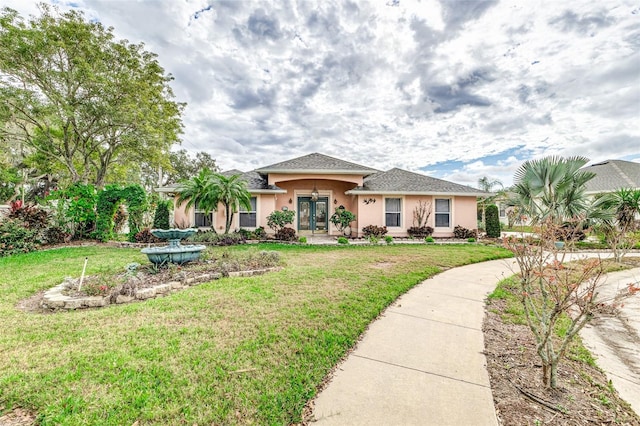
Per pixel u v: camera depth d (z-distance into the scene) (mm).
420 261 9516
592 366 3375
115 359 3221
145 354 3344
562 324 4590
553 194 12266
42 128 17359
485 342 3881
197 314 4543
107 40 17594
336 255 10586
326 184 17969
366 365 3289
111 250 11070
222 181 12859
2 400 2566
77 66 16422
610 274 8906
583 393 2820
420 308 5195
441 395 2750
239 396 2676
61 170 23062
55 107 15523
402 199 16422
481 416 2461
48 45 15539
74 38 16406
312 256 10297
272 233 16031
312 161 17250
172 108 21688
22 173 24125
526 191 13016
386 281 6723
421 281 7086
